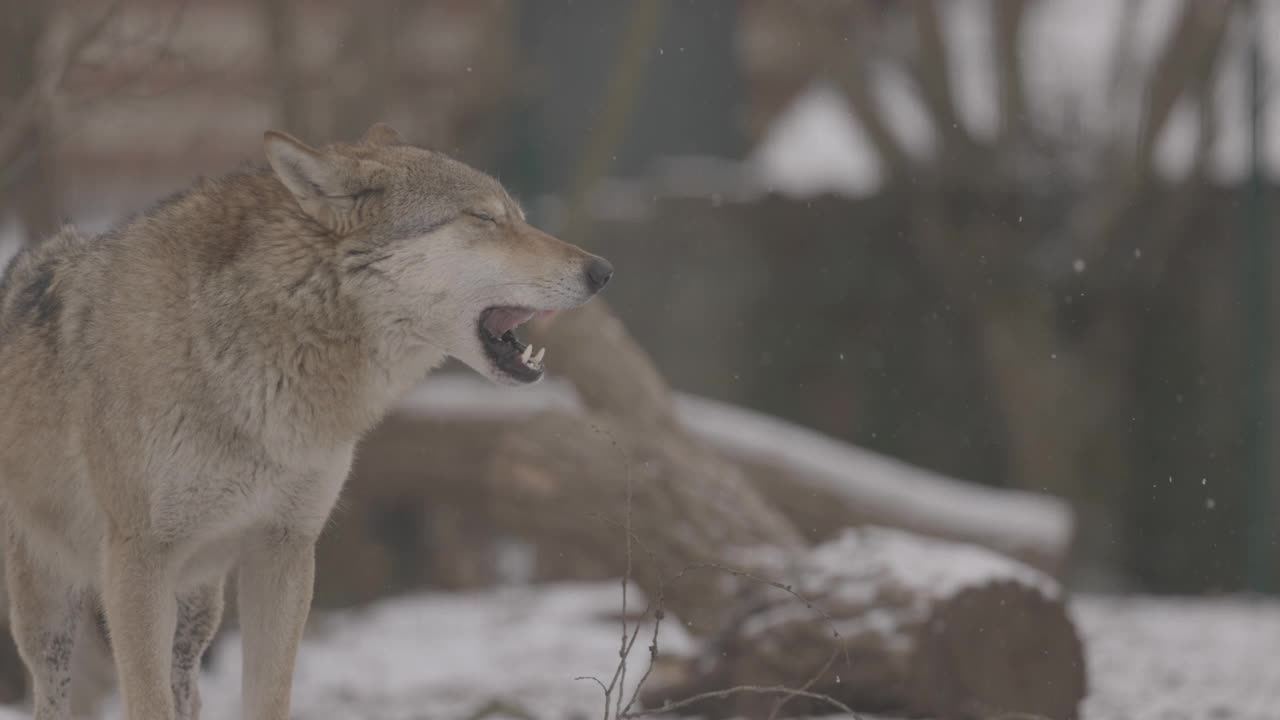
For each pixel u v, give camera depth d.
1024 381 18.48
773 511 10.12
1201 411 18.34
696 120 22.84
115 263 6.72
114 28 11.20
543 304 6.82
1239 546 18.08
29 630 7.33
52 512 6.98
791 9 23.22
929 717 8.32
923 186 18.84
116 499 6.51
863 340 18.92
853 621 8.38
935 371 18.89
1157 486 18.47
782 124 25.23
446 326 6.80
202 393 6.45
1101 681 10.54
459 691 10.62
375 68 15.91
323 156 6.58
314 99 15.70
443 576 16.81
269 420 6.51
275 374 6.51
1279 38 19.33
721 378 18.94
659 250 19.00
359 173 6.64
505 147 19.84
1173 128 19.53
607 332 11.55
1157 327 18.52
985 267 18.62
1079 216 18.72
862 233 18.88
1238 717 8.98
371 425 6.89
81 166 18.94
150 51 10.95
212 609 7.46
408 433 13.69
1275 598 17.56
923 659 8.20
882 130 19.41
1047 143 19.25
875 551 8.79
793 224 18.88
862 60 19.73
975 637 8.33
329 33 17.70
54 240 7.32
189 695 7.46
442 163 6.90
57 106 10.33
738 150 23.47
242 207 6.70
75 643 7.46
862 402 18.94
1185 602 16.70
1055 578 12.92
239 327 6.48
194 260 6.55
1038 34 21.42
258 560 6.91
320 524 6.89
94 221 17.59
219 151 18.92
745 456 13.13
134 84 11.29
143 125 18.75
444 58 20.20
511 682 10.88
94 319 6.63
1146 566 18.45
